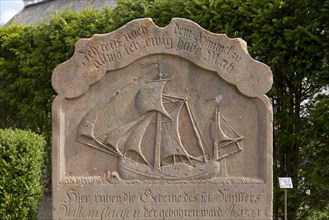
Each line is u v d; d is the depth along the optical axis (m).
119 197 4.57
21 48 8.75
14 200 6.28
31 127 8.73
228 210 4.60
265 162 4.62
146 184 4.58
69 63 4.60
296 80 6.56
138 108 4.63
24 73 8.77
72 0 20.31
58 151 4.57
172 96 4.64
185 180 4.59
